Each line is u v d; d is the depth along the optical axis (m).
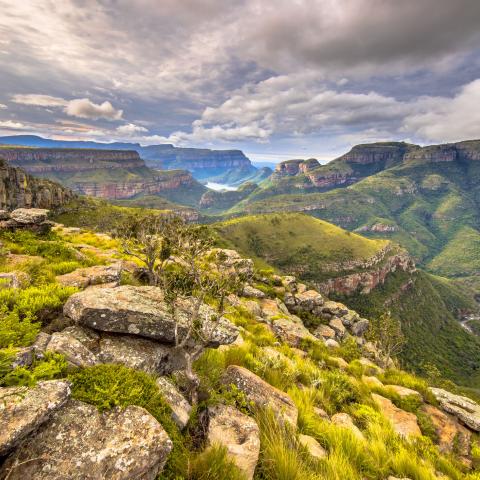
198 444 4.93
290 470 5.03
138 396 4.40
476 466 10.07
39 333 5.31
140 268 19.75
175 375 6.24
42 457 3.17
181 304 8.27
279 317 28.23
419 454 8.97
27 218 23.58
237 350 9.63
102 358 5.54
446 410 13.52
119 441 3.55
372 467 6.76
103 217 142.75
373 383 14.77
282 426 6.21
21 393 3.53
